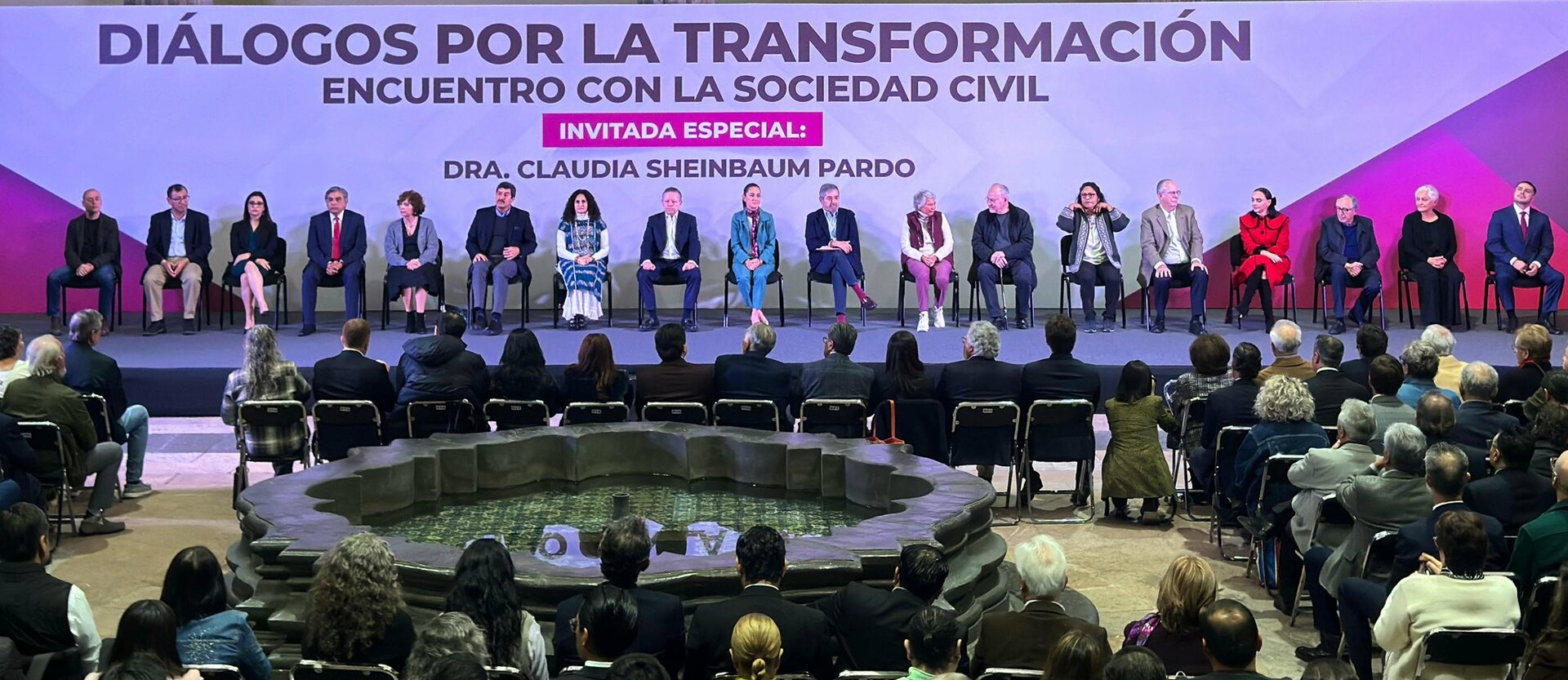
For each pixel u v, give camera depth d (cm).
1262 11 1166
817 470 654
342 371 713
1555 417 546
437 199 1184
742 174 1185
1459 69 1165
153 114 1172
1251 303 1207
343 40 1170
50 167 1174
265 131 1177
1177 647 394
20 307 1189
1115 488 707
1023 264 1094
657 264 1099
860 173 1187
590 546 576
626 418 727
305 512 541
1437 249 1090
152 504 746
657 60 1173
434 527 605
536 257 1198
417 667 331
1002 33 1173
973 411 706
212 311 1203
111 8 1164
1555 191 1170
